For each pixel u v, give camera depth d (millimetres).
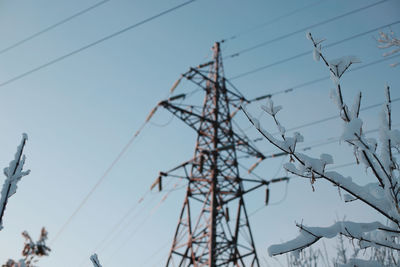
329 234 3029
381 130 2740
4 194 3070
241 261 13086
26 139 3393
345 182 2881
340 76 2795
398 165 2701
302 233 3135
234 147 15938
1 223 2973
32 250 5199
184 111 15977
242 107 2916
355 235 2977
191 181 15352
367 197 2855
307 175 2920
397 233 2889
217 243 13164
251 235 14086
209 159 15297
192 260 13164
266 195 15289
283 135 2846
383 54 3918
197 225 14008
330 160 2850
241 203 14844
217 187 14742
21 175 3205
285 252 3137
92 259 3809
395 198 2695
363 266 3008
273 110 2834
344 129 2672
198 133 16547
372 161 2830
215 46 20422
